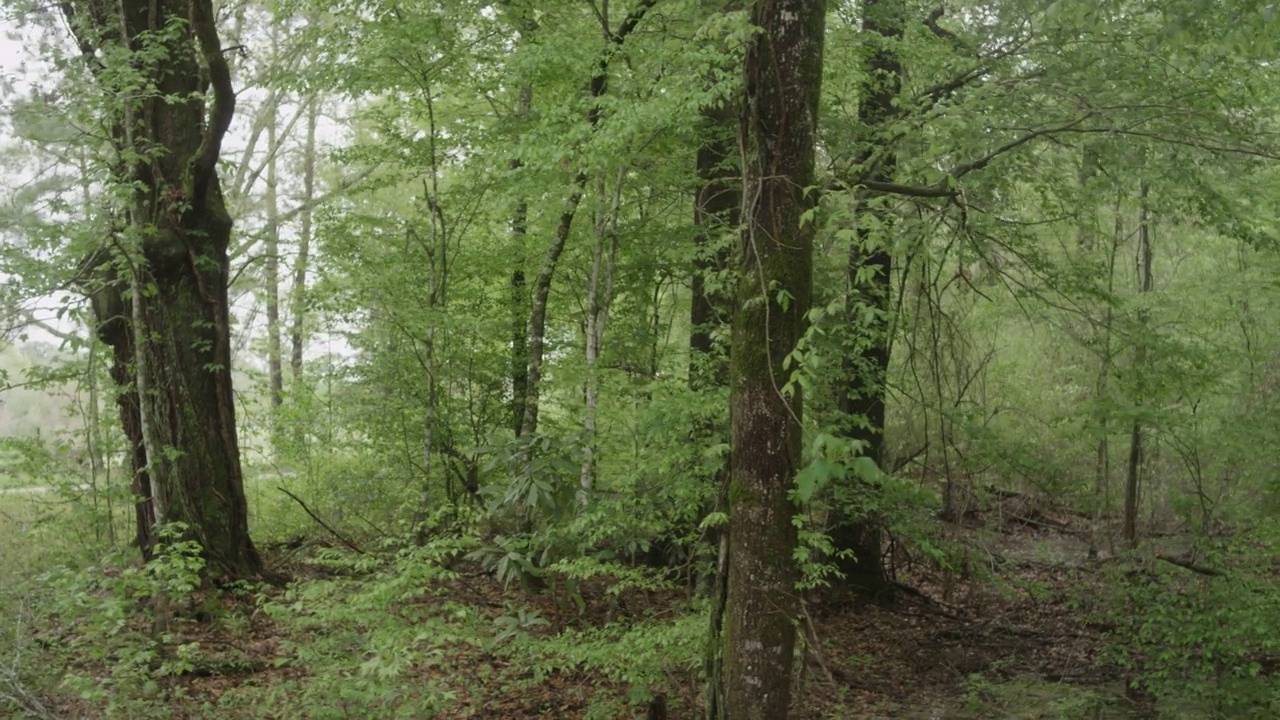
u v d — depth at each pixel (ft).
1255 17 25.90
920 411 44.88
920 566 51.39
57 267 31.37
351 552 38.60
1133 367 38.99
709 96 28.50
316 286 43.50
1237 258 50.39
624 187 38.88
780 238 21.36
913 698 34.50
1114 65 34.94
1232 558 36.63
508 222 45.65
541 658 27.76
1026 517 56.08
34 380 35.60
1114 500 51.96
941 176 34.12
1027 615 44.83
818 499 36.22
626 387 36.01
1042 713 32.86
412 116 42.63
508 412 45.65
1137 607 36.55
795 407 21.40
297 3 40.32
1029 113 36.01
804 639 24.70
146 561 34.24
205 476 35.37
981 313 48.88
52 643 25.03
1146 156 35.27
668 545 35.94
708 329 36.60
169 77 35.55
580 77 36.24
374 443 44.50
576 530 30.81
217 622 31.30
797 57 21.27
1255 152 33.91
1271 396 47.19
